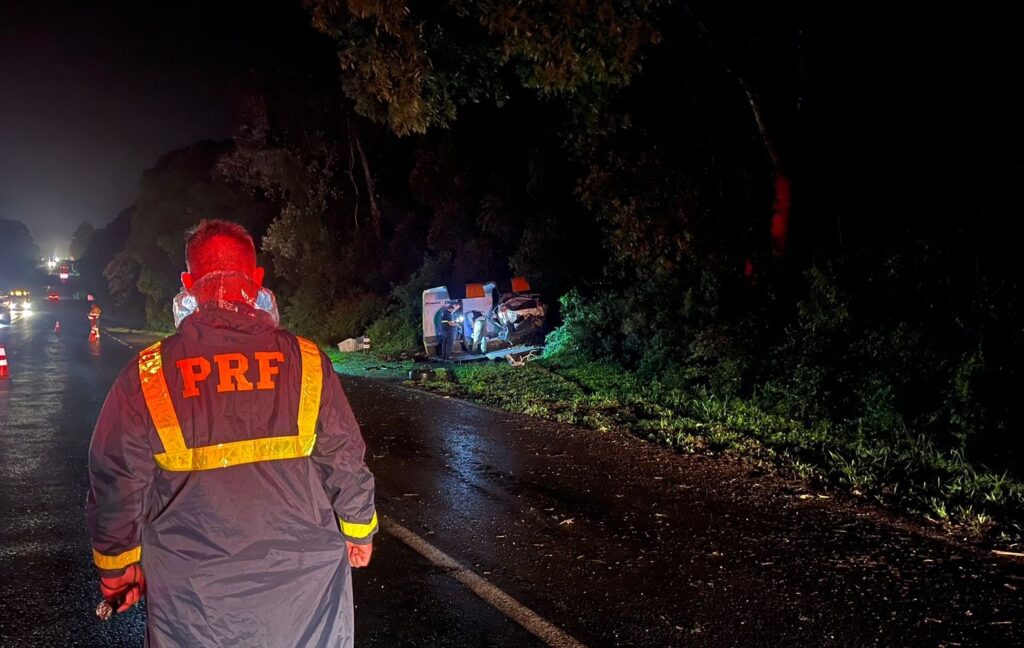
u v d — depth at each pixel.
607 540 5.80
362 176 29.00
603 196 12.84
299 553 2.39
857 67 10.66
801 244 11.31
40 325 47.03
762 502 6.61
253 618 2.31
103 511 2.33
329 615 2.45
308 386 2.51
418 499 6.96
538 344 18.59
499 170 22.52
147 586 2.35
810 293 10.26
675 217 12.25
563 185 19.11
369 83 9.17
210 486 2.32
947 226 8.80
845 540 5.68
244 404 2.39
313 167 28.22
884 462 7.71
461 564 5.40
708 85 12.54
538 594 4.88
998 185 8.24
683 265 12.71
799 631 4.33
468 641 4.29
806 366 9.84
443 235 23.97
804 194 11.20
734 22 10.57
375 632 4.41
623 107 12.39
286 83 27.11
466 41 10.18
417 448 8.98
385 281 27.61
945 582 4.93
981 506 6.32
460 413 11.18
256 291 2.75
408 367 18.19
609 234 13.52
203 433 2.34
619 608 4.66
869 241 9.96
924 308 8.80
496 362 17.39
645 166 12.39
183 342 2.46
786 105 11.16
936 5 9.39
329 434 2.53
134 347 27.19
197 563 2.28
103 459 2.31
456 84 10.75
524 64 10.66
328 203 29.03
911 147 9.55
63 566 5.49
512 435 9.52
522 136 22.42
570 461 8.13
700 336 11.58
